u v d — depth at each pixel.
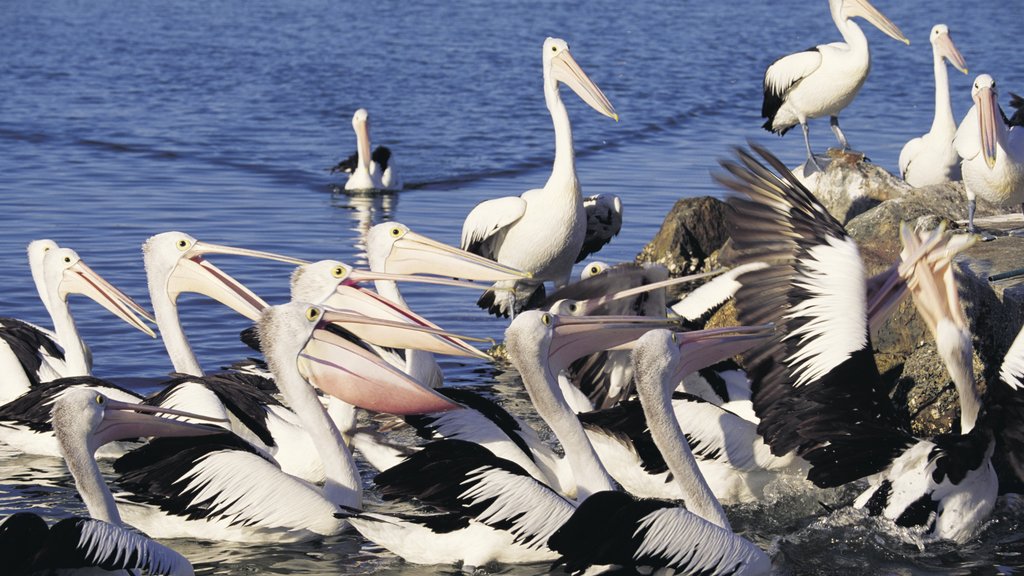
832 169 21.59
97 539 8.89
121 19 56.22
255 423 12.52
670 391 10.81
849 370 10.98
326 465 11.62
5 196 24.55
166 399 12.40
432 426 12.04
